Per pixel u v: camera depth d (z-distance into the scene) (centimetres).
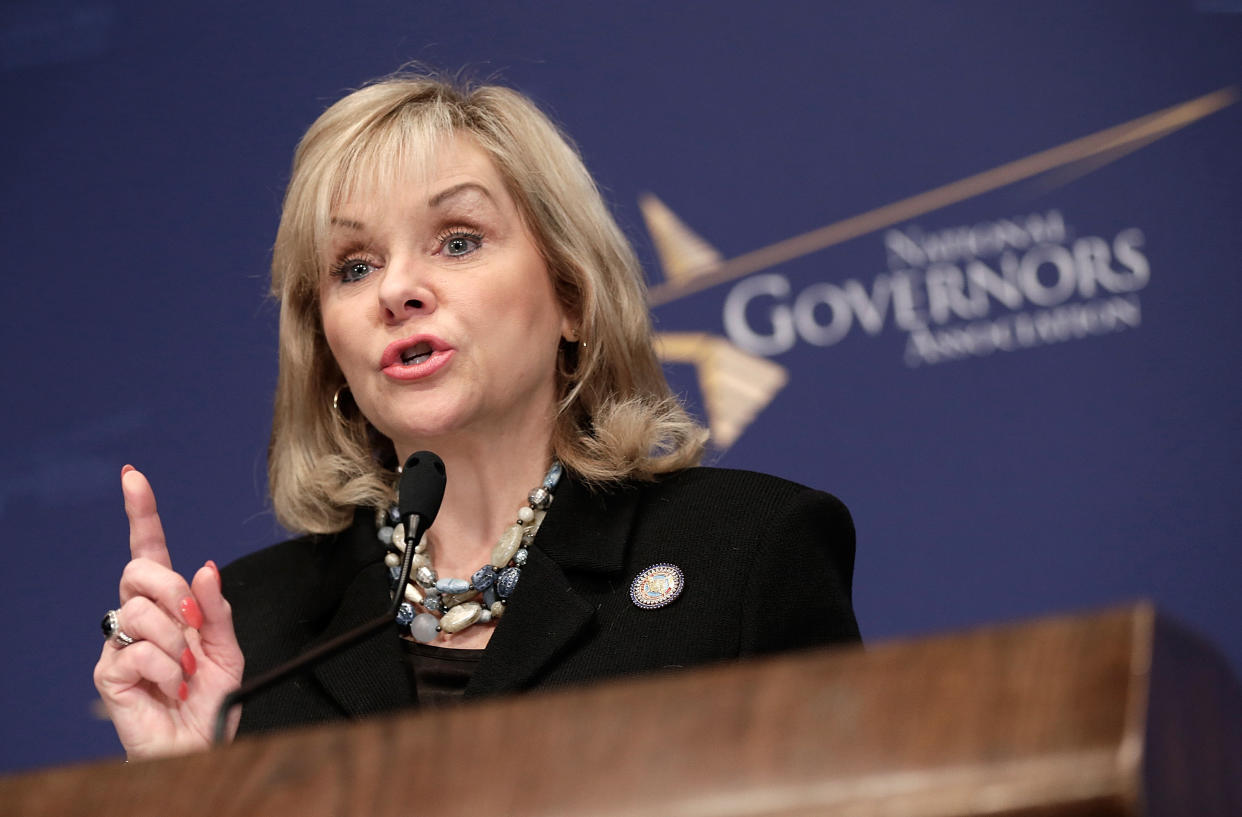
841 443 1084
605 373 627
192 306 1135
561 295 627
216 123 1158
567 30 1149
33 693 1084
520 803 224
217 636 534
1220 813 211
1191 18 1124
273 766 247
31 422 1124
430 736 238
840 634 557
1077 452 1074
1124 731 193
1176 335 1088
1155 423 1076
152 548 545
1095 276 1097
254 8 1168
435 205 591
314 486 641
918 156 1118
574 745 228
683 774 218
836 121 1127
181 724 526
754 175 1124
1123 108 1118
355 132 605
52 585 1102
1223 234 1099
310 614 612
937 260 1105
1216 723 214
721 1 1147
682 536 581
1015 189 1109
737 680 226
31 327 1138
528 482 605
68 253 1147
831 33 1138
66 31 1175
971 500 1071
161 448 1116
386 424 587
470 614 573
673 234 1119
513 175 607
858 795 205
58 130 1162
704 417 1091
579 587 572
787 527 572
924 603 1060
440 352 572
